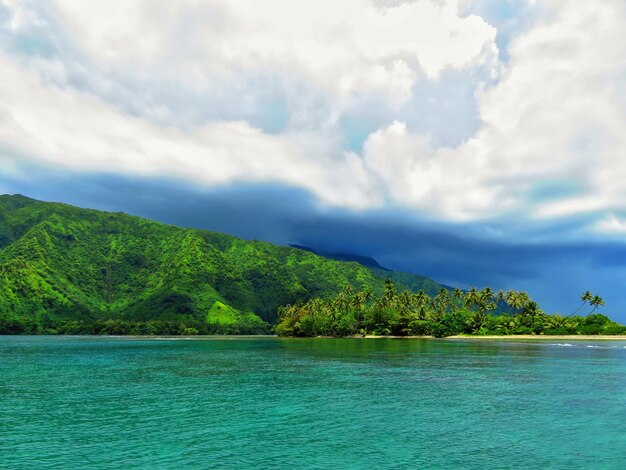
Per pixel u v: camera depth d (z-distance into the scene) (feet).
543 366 282.77
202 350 472.85
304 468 94.94
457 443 112.27
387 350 442.50
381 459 100.42
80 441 115.65
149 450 107.86
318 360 336.08
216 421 136.67
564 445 109.91
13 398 177.68
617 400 167.22
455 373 250.37
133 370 275.80
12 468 96.37
